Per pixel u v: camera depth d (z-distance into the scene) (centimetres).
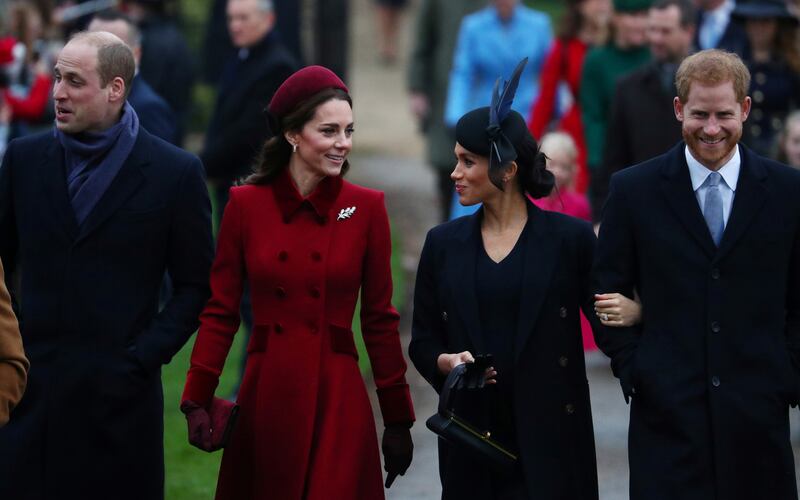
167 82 3022
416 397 2767
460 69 3619
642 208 1708
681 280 1683
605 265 1723
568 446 1734
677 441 1669
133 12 3030
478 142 1719
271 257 1731
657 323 1697
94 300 1750
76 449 1752
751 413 1658
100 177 1759
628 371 1695
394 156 5572
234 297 1766
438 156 3881
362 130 6162
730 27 2902
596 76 3016
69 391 1742
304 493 1708
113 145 1770
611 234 1720
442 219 3938
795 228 1681
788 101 2808
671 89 2567
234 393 2702
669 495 1658
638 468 1688
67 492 1753
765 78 2802
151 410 1791
